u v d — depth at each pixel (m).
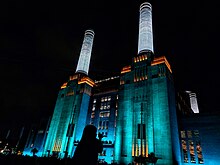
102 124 84.88
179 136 65.06
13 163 32.84
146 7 104.50
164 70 69.81
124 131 67.38
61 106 99.31
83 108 91.25
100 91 97.62
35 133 118.25
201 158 58.03
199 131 61.97
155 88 67.94
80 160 6.45
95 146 7.10
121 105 74.56
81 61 115.56
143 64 77.75
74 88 99.75
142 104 68.25
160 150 55.84
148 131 61.66
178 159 57.09
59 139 86.38
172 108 65.19
